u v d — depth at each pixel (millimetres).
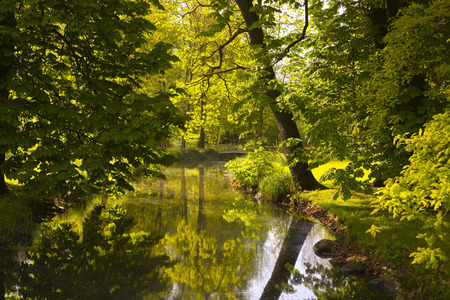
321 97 10570
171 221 10211
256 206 12586
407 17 6262
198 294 5488
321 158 9414
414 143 3986
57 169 6609
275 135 46969
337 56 10312
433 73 7734
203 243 8242
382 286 5461
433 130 3762
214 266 6758
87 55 8070
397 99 7066
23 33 6973
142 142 7430
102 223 9617
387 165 8422
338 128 9094
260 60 9875
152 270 6480
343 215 9172
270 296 5430
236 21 14492
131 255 7250
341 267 6590
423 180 3574
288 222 10281
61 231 8570
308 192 12359
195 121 16828
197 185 17578
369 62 7957
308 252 7629
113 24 7512
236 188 16750
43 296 5199
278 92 12398
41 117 7777
